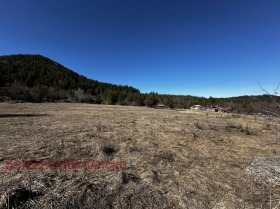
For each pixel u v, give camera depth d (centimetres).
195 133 737
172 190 294
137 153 461
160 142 580
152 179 323
